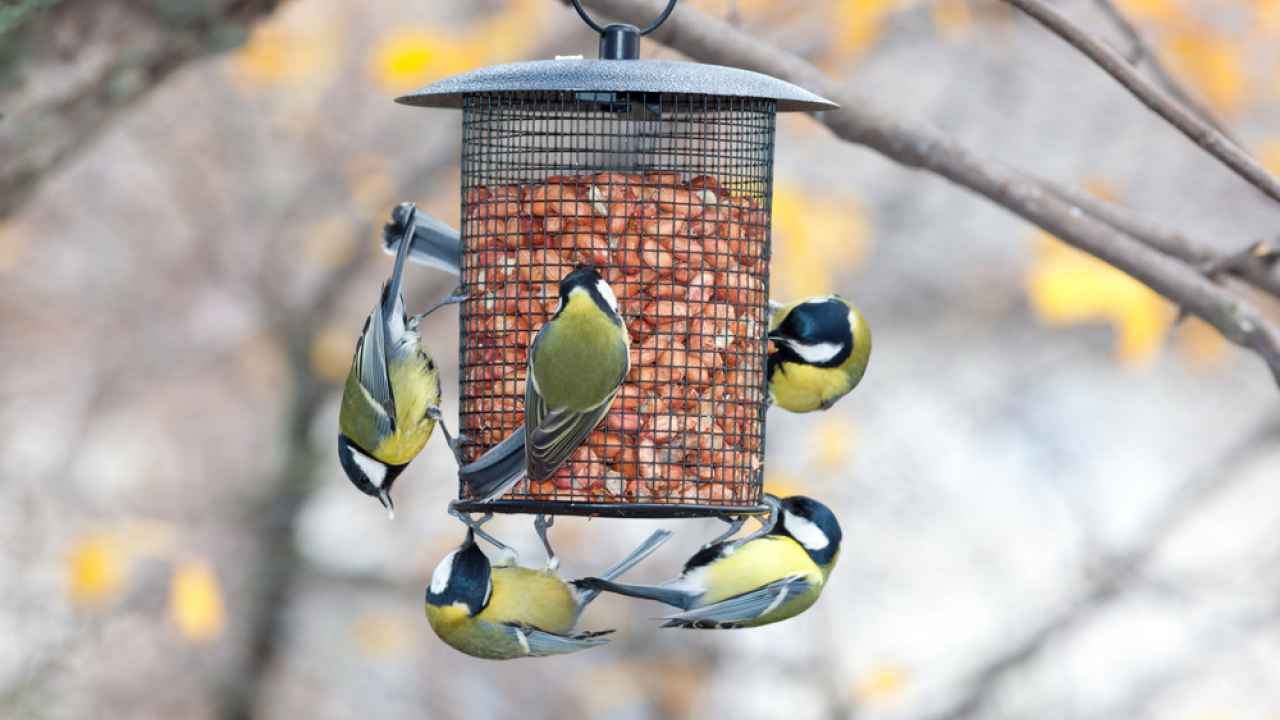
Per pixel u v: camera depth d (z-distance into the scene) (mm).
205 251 14195
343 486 14852
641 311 6727
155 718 13039
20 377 14789
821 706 15258
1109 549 14984
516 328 6824
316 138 13633
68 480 12477
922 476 16188
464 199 7074
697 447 6730
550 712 16281
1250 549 15656
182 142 13773
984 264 16391
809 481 14523
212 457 15008
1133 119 13234
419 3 13391
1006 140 13305
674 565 15938
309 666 15695
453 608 6621
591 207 6758
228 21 8039
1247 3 11086
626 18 6758
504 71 6062
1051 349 17016
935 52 13227
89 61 8258
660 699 15961
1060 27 6027
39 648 10727
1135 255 7371
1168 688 14578
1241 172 5969
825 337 7770
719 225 6832
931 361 16875
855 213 12094
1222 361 16438
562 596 6742
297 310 13789
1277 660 14570
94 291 14719
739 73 6133
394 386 7039
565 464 6594
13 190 8352
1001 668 14664
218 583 12969
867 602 15891
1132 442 17172
